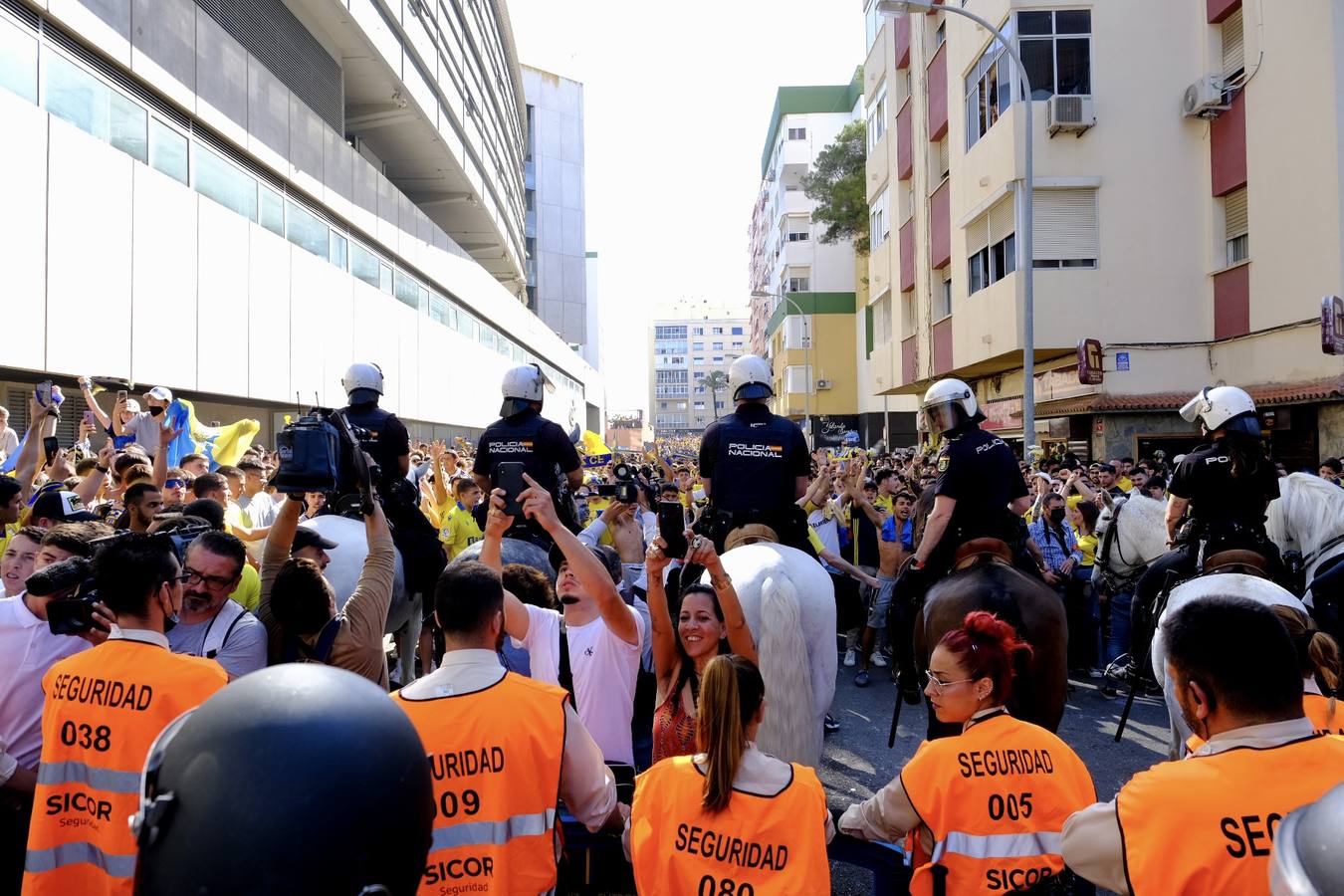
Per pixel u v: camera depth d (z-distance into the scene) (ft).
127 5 42.11
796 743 13.47
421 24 85.56
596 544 20.81
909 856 10.44
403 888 4.42
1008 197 59.98
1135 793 7.27
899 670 16.71
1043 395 64.18
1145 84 57.52
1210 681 7.29
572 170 218.38
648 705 15.66
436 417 97.76
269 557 12.85
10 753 11.21
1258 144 51.37
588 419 227.81
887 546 28.43
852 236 138.31
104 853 9.04
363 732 4.39
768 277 220.84
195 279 48.44
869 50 106.42
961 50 67.77
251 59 55.06
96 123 40.70
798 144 173.27
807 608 14.78
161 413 22.94
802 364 160.56
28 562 13.52
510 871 8.36
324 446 11.51
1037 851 8.99
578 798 9.29
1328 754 6.97
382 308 80.18
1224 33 55.83
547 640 13.19
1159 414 57.16
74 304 38.45
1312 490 19.48
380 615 12.09
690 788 8.63
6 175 34.42
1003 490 15.74
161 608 9.78
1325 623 17.95
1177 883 6.84
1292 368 48.60
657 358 580.71
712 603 12.09
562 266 214.07
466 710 8.61
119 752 9.14
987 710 9.67
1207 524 16.57
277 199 60.23
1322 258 46.34
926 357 80.12
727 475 17.51
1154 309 57.26
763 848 8.31
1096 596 28.91
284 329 59.62
